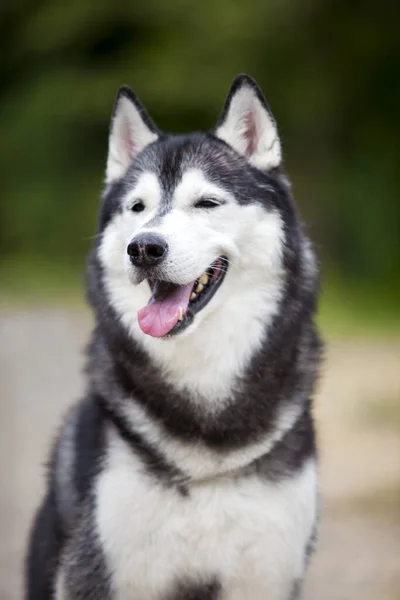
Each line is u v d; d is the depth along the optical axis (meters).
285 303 5.21
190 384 5.06
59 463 5.33
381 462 9.69
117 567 4.83
